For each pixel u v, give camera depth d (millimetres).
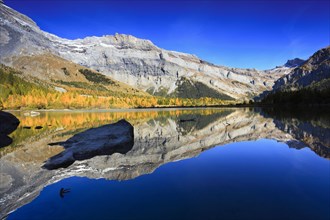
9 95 129125
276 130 41188
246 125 51906
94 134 28125
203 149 26062
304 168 16703
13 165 18109
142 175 15523
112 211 10023
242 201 10828
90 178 14883
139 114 102438
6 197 11781
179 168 17312
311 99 132250
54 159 19031
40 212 10062
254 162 18859
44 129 43625
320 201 10742
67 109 149125
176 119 72375
